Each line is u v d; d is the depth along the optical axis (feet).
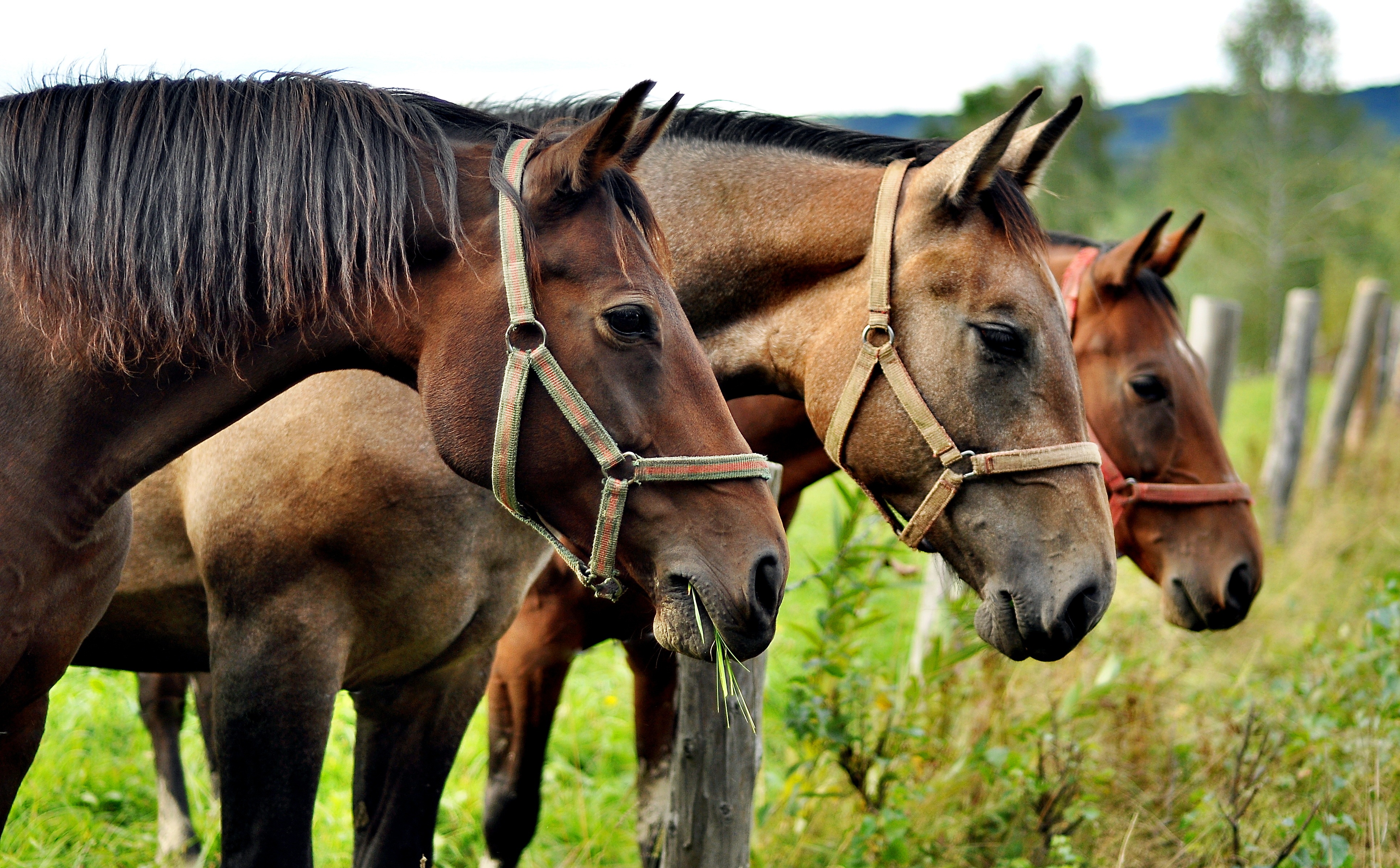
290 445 7.13
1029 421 7.16
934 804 11.05
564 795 12.66
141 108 5.78
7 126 5.70
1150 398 10.68
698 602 5.62
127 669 8.82
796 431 9.63
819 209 7.89
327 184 5.79
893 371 7.32
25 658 5.83
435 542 7.30
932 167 7.49
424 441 7.18
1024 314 7.16
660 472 5.60
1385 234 103.86
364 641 7.56
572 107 8.82
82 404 5.75
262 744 7.19
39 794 10.84
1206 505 10.74
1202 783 11.38
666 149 8.54
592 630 9.91
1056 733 11.08
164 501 7.84
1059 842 9.30
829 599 10.57
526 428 5.61
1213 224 109.81
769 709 14.83
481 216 5.82
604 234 5.73
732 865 8.46
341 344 6.03
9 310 5.69
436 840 11.39
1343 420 27.84
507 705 10.08
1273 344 107.65
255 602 7.23
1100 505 7.23
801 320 7.95
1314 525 22.16
